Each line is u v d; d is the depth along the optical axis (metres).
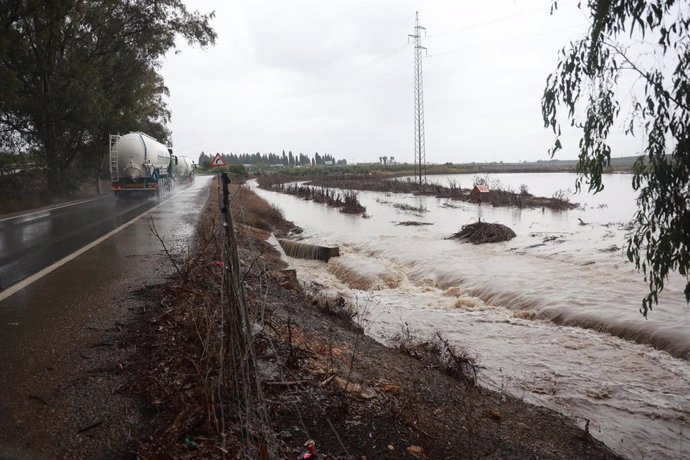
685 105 4.39
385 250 14.91
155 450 2.83
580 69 4.88
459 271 11.57
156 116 44.22
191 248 8.70
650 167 4.69
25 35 21.78
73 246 9.60
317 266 13.80
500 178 68.31
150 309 5.27
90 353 4.06
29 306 5.41
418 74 49.56
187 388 3.51
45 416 3.09
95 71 24.39
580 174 5.25
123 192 23.86
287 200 35.66
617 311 7.93
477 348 7.06
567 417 5.01
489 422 4.43
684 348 6.51
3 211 17.58
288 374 4.09
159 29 27.55
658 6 4.30
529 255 13.16
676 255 4.61
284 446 3.15
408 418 3.93
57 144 24.94
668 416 5.10
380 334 7.52
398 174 82.69
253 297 6.34
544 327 7.91
